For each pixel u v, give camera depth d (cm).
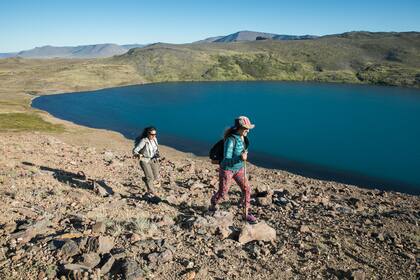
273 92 17025
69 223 712
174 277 548
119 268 544
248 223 837
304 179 2500
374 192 2092
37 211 780
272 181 1998
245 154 826
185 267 580
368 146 6481
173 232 730
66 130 6312
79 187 1128
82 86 19600
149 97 14812
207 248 665
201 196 1233
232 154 821
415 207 1638
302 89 18712
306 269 644
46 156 1783
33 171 1298
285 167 4781
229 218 827
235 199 1222
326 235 858
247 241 730
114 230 682
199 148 5569
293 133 7588
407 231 1009
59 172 1380
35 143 2308
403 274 691
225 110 10938
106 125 7850
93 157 2025
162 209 927
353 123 9112
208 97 14800
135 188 1270
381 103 13525
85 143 4859
